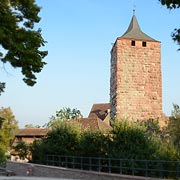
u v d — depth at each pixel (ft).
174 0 32.22
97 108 312.91
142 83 209.87
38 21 44.04
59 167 98.43
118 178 72.02
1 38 39.11
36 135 228.22
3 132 197.36
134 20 226.99
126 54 211.61
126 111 204.64
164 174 74.08
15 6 42.34
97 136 98.73
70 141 114.11
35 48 42.86
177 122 166.61
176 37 33.45
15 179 82.79
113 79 218.79
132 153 88.07
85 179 83.66
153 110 208.03
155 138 97.19
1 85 44.93
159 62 214.48
